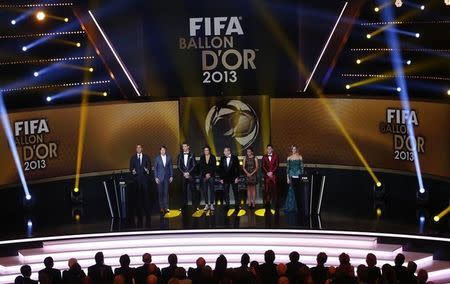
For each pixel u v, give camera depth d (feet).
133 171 69.62
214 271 47.62
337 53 72.90
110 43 73.77
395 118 71.82
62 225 67.56
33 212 72.13
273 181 69.72
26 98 75.72
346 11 71.67
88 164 75.82
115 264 62.03
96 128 75.72
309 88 74.18
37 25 74.43
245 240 64.69
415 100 70.23
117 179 70.49
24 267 48.80
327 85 76.59
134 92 74.95
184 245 64.39
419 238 61.98
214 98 73.46
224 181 69.82
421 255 60.85
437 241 61.41
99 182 76.28
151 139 76.23
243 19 72.18
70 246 64.28
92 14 73.26
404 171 71.92
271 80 73.20
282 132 75.61
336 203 71.92
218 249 63.87
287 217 67.82
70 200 75.00
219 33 72.49
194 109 73.72
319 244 63.36
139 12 72.33
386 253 61.16
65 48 75.72
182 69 73.31
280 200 74.33
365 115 73.51
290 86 73.41
